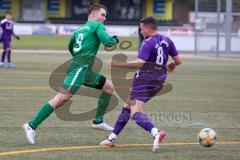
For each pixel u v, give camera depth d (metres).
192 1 173.38
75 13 148.62
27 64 57.84
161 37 18.61
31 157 17.52
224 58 76.56
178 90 38.38
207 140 18.64
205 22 88.62
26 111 27.17
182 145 20.00
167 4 150.00
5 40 53.38
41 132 22.00
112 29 122.62
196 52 81.81
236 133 22.70
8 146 19.19
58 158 17.47
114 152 18.59
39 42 102.31
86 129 22.88
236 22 88.44
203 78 48.22
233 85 42.84
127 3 149.25
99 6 20.28
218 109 29.52
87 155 18.02
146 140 20.80
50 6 147.62
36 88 36.94
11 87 37.38
